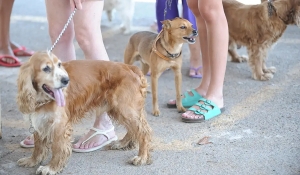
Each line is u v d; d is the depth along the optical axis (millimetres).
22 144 5102
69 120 4453
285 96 6422
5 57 7879
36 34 9688
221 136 5301
